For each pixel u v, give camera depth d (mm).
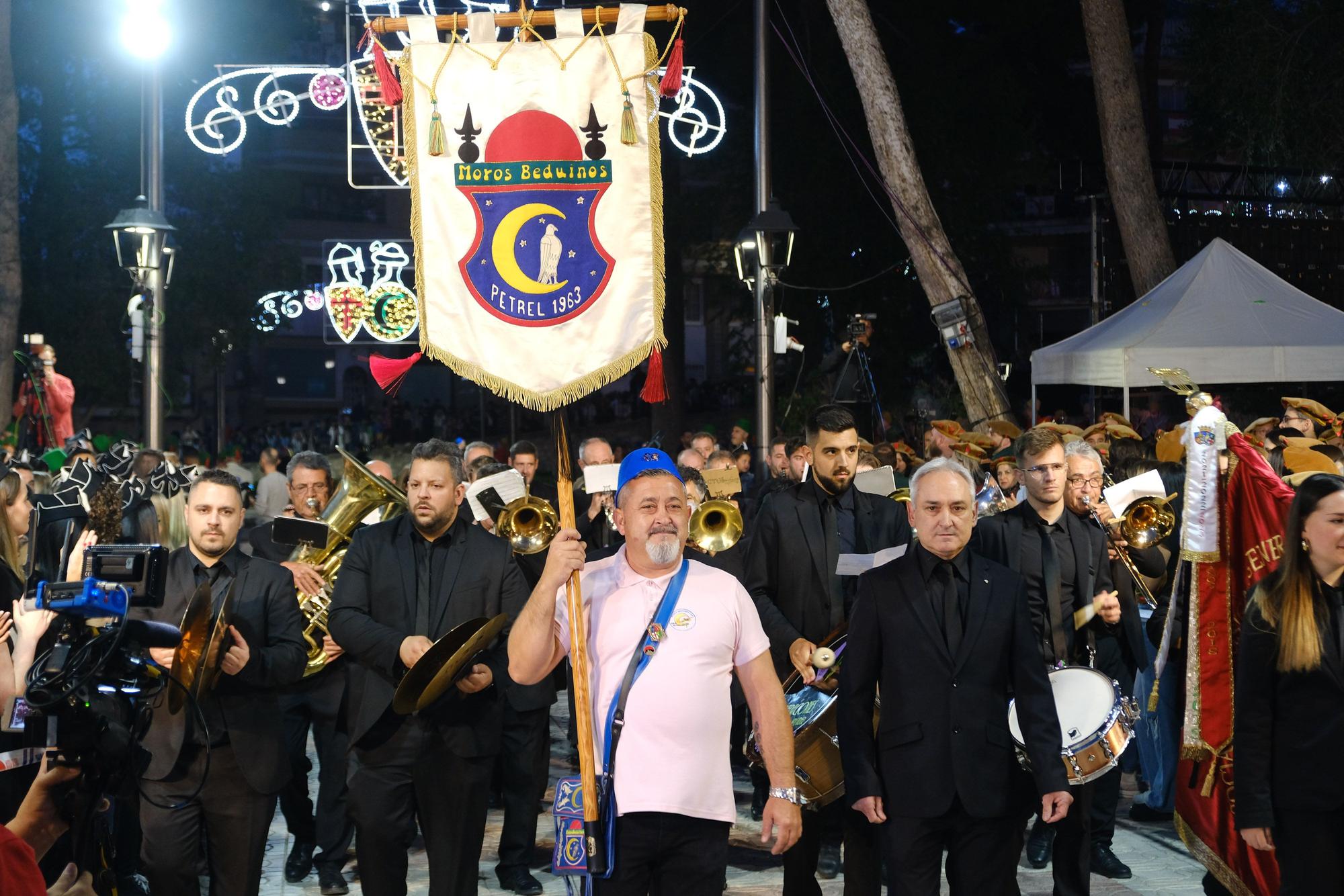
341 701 6812
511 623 5453
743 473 15258
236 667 4883
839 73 25812
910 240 16266
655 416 31375
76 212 28766
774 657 5840
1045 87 28922
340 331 21109
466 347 4957
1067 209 42031
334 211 56469
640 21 5023
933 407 21719
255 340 33062
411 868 7000
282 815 8312
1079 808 5562
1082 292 42344
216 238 30547
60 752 3576
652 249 4984
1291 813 4320
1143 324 12625
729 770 4207
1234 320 12320
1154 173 24375
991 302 27844
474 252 4980
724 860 4137
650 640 4156
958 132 25531
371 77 16109
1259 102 20953
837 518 5977
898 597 4762
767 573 5922
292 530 6742
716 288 29250
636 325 4961
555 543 4211
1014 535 6031
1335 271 24219
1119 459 9117
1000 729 4660
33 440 15734
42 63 28781
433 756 5258
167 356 30281
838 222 25797
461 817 5277
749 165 26859
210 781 5039
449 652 4891
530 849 6730
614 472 7734
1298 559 4348
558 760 9680
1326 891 4285
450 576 5480
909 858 4633
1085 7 17812
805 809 5387
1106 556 6141
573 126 4992
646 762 4078
